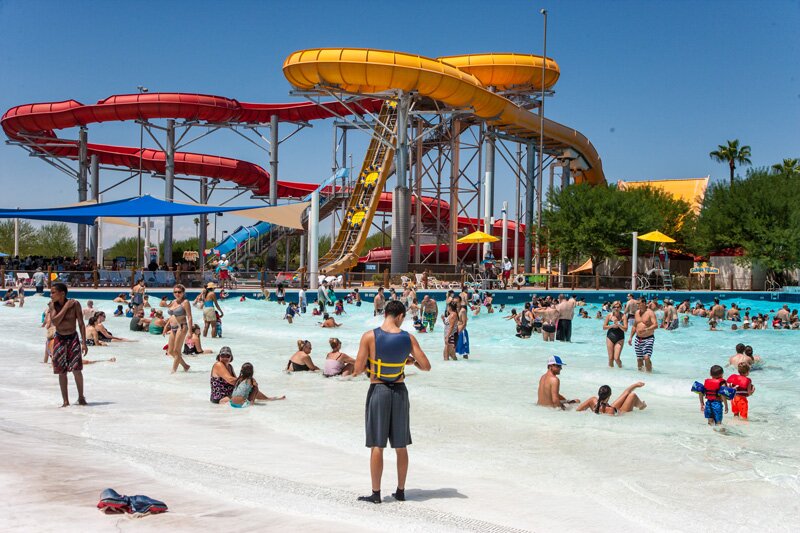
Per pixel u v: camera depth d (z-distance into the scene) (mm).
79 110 47125
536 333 22234
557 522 5273
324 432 8609
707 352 18516
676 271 54969
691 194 68562
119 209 34781
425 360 5676
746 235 47000
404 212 40656
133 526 4309
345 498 5551
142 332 20719
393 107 46094
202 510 4805
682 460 7402
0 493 4812
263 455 7254
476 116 45125
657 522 5379
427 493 5992
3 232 82688
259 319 26984
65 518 4375
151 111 47000
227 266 40625
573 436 8539
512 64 46812
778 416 9781
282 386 12195
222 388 10461
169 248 51062
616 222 47812
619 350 14953
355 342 18766
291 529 4516
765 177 47875
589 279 42062
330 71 36688
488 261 41844
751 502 5949
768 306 37469
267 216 36562
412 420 9445
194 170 54375
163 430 8336
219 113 47812
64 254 86500
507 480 6598
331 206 50500
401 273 40156
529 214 51312
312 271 34344
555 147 53469
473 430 8852
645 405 10336
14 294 30172
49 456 6133
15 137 50031
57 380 12141
